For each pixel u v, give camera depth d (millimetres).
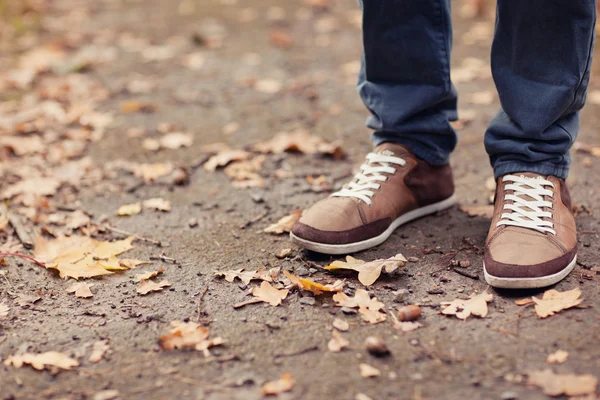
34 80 3688
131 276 1938
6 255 2062
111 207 2395
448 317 1646
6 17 4844
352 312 1682
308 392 1401
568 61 1740
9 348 1598
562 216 1832
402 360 1489
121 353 1566
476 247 1981
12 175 2631
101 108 3312
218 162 2693
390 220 2021
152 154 2822
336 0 5152
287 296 1776
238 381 1447
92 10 5082
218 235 2164
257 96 3443
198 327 1638
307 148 2828
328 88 3518
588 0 1671
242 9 5004
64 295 1850
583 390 1356
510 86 1817
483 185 2455
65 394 1433
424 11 1856
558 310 1630
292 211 2320
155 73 3801
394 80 1984
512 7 1751
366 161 2098
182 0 5301
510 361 1467
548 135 1817
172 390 1431
